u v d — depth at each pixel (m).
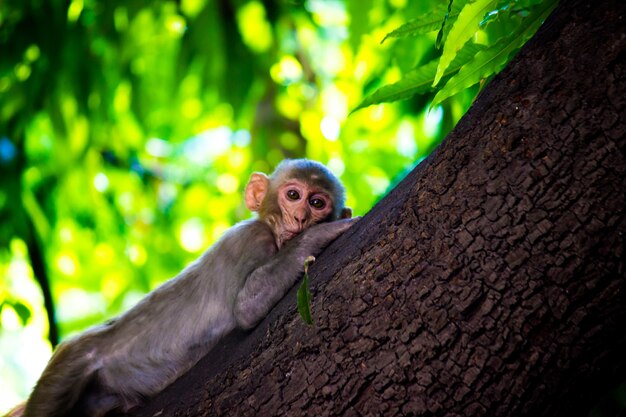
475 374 4.46
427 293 4.60
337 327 4.84
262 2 13.35
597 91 4.36
